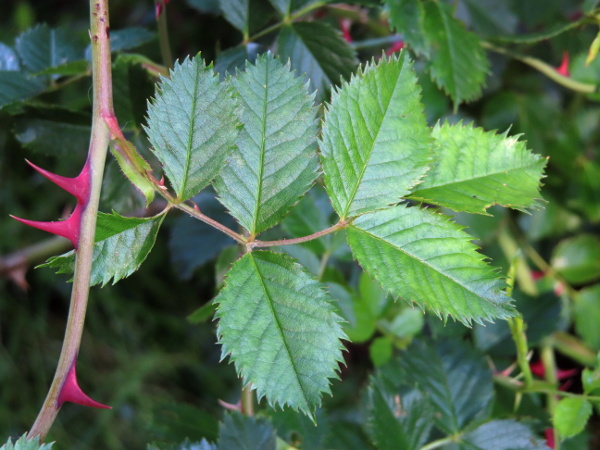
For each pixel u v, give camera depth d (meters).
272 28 0.35
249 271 0.29
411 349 0.36
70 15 0.60
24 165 0.56
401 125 0.29
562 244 0.45
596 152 0.46
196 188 0.29
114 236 0.29
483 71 0.35
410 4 0.35
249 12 0.35
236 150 0.29
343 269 0.41
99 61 0.29
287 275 0.29
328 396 0.47
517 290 0.40
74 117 0.36
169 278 0.57
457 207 0.30
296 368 0.28
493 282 0.29
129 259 0.29
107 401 0.55
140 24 0.51
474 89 0.35
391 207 0.29
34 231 0.56
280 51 0.35
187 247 0.42
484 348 0.39
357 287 0.40
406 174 0.29
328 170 0.29
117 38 0.38
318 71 0.35
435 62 0.35
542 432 0.37
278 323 0.28
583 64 0.39
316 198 0.39
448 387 0.36
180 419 0.35
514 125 0.45
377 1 0.35
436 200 0.30
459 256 0.29
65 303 0.59
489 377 0.36
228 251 0.37
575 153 0.45
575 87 0.39
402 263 0.29
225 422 0.32
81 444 0.53
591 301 0.44
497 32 0.44
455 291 0.29
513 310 0.29
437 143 0.31
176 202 0.29
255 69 0.29
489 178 0.30
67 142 0.36
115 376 0.55
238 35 0.45
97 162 0.28
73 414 0.54
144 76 0.34
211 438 0.35
